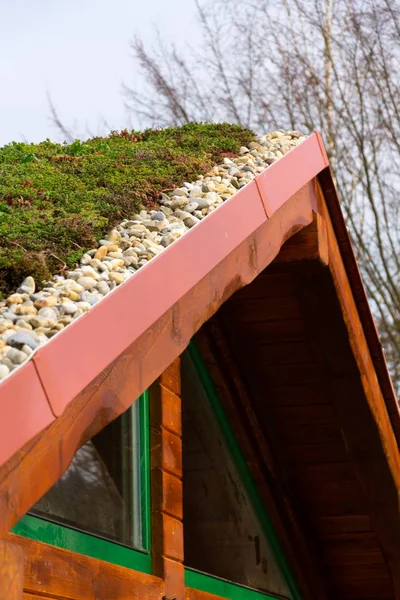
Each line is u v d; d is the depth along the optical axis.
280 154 5.33
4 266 3.27
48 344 2.47
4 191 4.41
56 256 3.51
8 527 2.34
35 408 2.35
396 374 14.45
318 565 6.76
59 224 3.87
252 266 4.09
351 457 5.76
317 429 6.06
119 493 4.00
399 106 16.16
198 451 5.49
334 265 5.19
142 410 4.27
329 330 5.25
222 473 5.78
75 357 2.56
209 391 5.80
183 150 5.51
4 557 2.59
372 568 6.83
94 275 3.30
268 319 5.43
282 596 6.46
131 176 4.82
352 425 5.60
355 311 5.43
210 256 3.56
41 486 2.47
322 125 16.52
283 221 4.57
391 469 5.75
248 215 4.04
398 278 15.16
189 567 4.96
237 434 5.98
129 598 3.70
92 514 3.78
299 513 6.46
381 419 5.67
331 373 5.43
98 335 2.70
